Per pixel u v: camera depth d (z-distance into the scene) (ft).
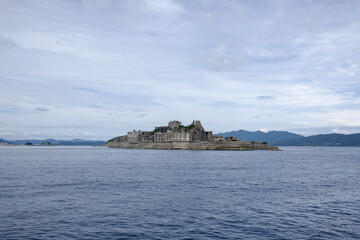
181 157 444.14
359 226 95.91
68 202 122.83
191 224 96.37
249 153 605.31
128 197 132.77
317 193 147.64
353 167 307.17
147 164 309.63
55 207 114.83
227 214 107.34
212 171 238.68
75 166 287.48
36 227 92.17
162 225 95.20
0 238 82.99
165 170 244.63
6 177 197.47
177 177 199.11
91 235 86.38
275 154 627.05
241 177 202.90
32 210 110.32
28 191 145.38
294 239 84.74
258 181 184.75
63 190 148.46
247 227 94.07
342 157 555.28
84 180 183.32
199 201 126.11
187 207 116.26
